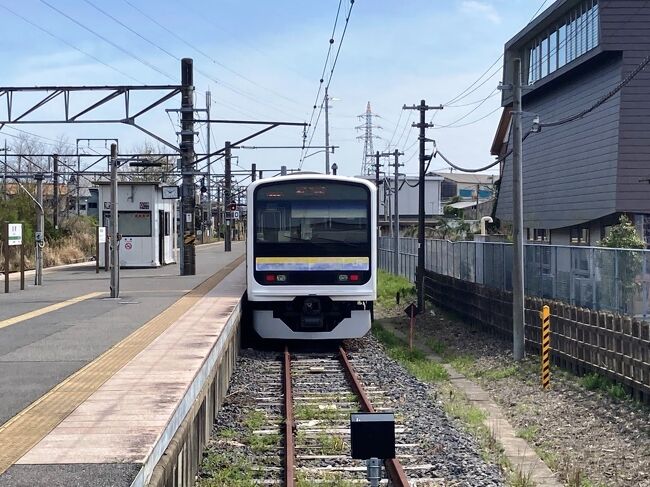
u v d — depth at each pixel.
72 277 25.97
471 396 13.46
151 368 9.48
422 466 8.53
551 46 35.69
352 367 15.26
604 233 30.00
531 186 38.31
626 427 10.68
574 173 32.53
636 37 28.58
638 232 28.20
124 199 29.75
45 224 38.50
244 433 10.11
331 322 17.55
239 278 24.89
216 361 11.34
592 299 15.66
